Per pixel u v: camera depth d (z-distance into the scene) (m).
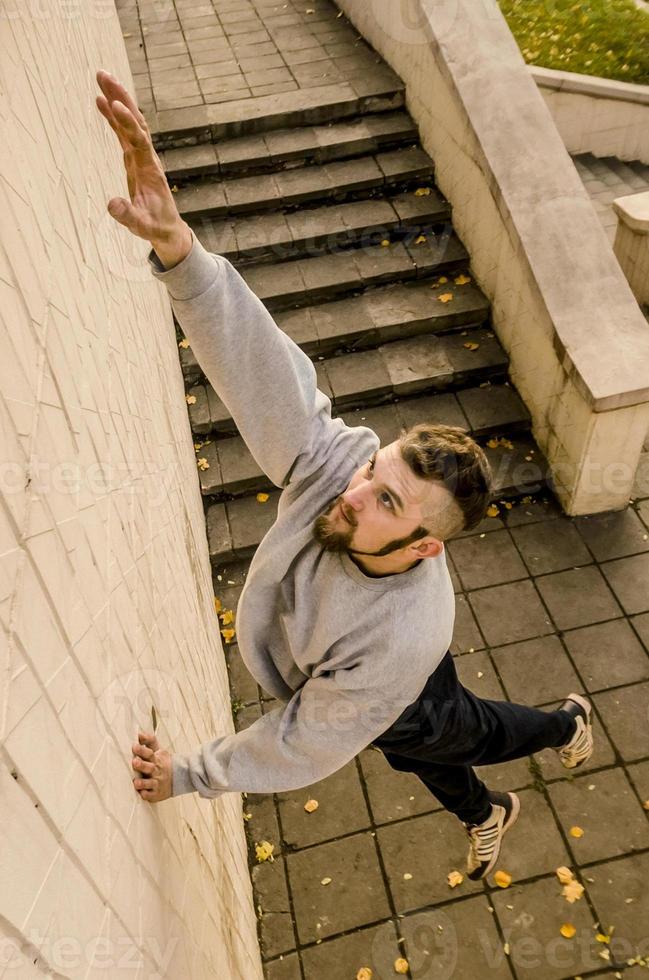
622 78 7.50
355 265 5.13
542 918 2.99
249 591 1.59
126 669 1.26
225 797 2.88
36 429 0.88
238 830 3.14
